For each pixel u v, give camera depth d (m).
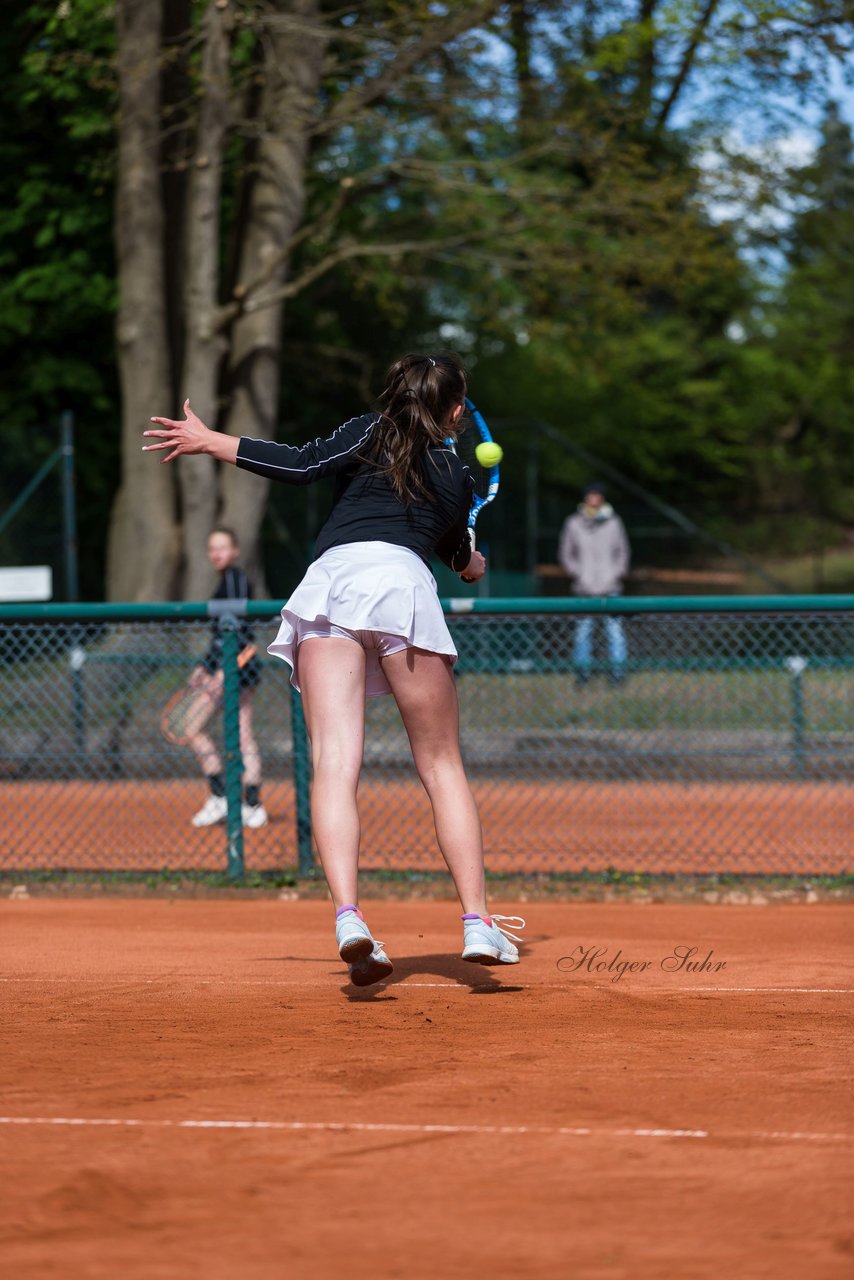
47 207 41.44
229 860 16.83
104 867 17.70
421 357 9.72
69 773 20.14
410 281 49.28
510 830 19.09
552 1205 5.41
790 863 17.41
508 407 59.28
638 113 35.88
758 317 68.12
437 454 9.58
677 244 36.69
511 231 38.53
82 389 43.88
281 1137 6.29
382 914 14.97
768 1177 5.72
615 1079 7.32
